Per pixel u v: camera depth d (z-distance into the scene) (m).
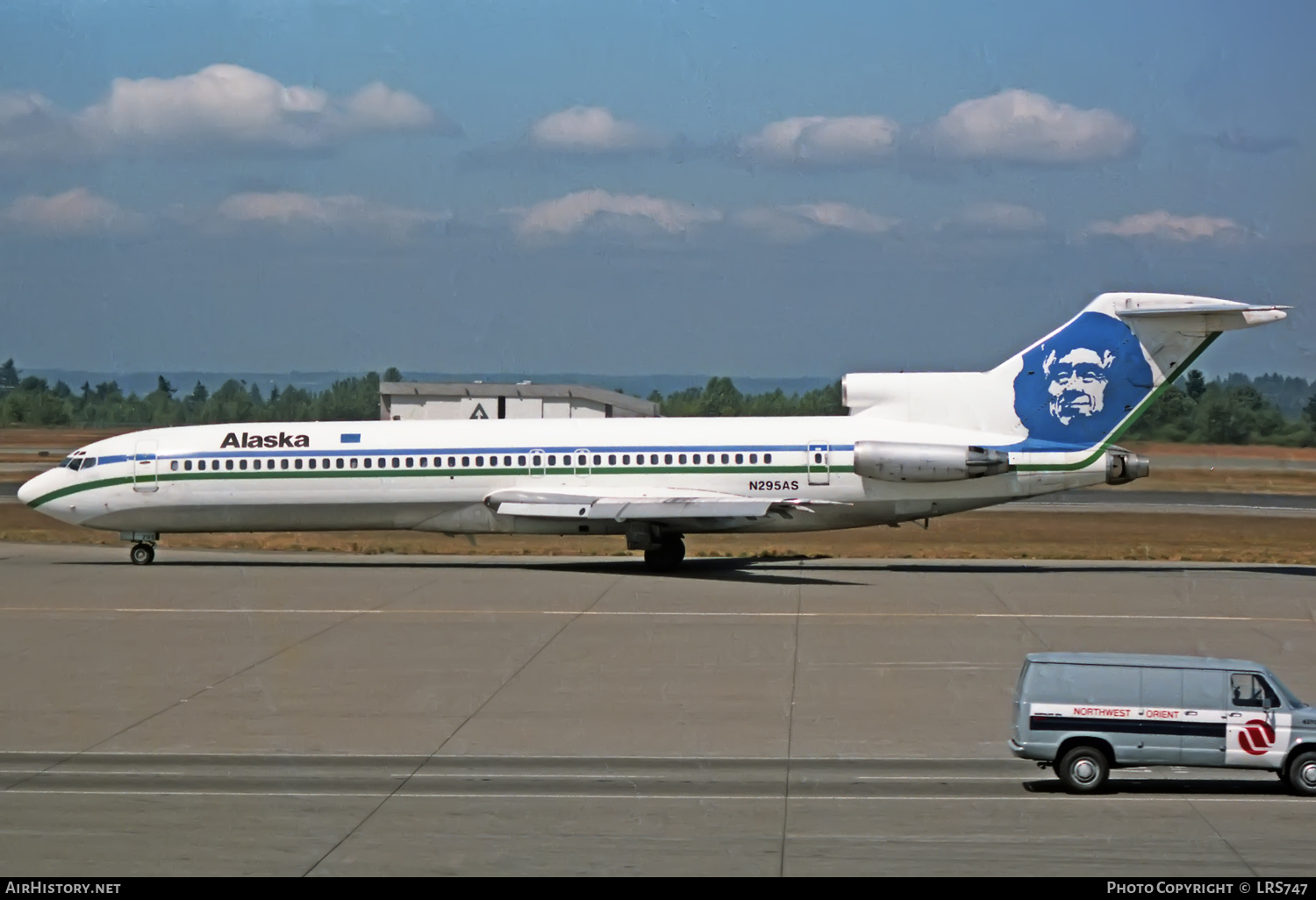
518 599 71.25
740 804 35.69
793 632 61.09
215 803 35.91
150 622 64.38
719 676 51.78
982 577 81.19
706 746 41.62
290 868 30.61
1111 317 81.31
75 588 76.12
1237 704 35.59
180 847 32.16
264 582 78.12
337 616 65.88
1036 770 38.91
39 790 37.06
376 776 38.41
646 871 30.42
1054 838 32.66
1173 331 80.94
